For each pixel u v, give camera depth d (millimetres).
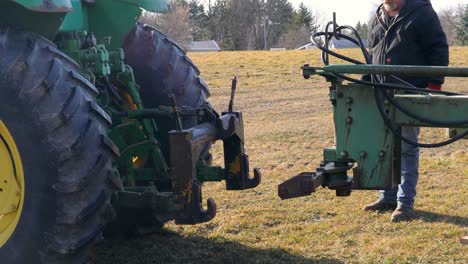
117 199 3578
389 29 4758
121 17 4254
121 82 4309
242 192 5746
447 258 3977
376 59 4949
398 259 3975
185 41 55844
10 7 3307
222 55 30188
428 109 3229
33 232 3154
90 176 3191
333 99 3369
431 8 4684
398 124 3307
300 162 7199
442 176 6191
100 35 4301
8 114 3127
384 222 4781
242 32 74500
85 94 3316
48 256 3160
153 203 3535
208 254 4141
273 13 74750
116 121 4039
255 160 7352
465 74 2986
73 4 3961
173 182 3287
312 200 5445
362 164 3365
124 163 3994
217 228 4688
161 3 4387
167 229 4664
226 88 17016
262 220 4844
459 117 3182
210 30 75062
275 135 9156
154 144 4105
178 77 4629
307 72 3330
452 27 65812
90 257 3512
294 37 72312
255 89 16703
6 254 3215
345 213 5039
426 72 3041
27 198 3152
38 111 3109
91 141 3236
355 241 4363
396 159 3414
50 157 3121
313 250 4191
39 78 3141
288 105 13234
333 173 3461
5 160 3246
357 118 3338
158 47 4633
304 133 9297
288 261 3988
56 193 3129
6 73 3086
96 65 3826
